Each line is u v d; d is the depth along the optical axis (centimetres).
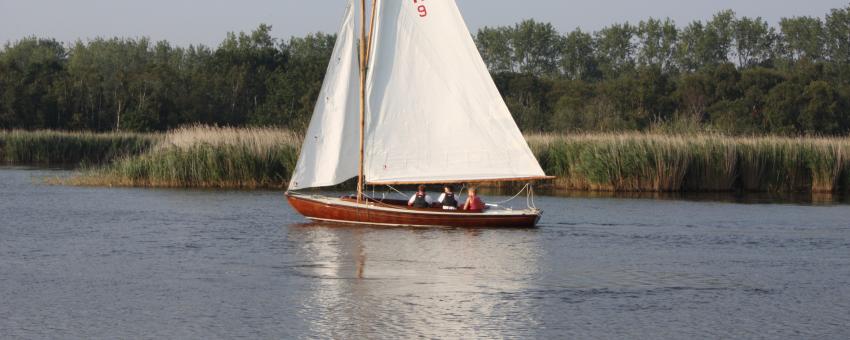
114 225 4012
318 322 2334
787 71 14388
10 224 4028
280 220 4191
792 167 6109
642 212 4662
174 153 6006
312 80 12238
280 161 5991
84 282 2775
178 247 3428
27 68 13662
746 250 3475
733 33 19688
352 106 4009
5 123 12031
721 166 5991
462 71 3959
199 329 2264
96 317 2369
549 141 6431
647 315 2439
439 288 2734
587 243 3606
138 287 2714
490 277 2905
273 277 2869
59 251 3325
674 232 3938
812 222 4303
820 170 6056
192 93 13200
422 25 3962
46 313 2406
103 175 6141
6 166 8381
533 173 3944
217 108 13412
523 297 2630
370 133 3994
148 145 9169
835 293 2714
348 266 3066
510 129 3950
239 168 5919
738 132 8838
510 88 14100
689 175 6019
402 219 3975
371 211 4000
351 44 3975
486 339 2203
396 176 4009
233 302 2533
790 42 19562
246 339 2181
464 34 3938
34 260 3139
